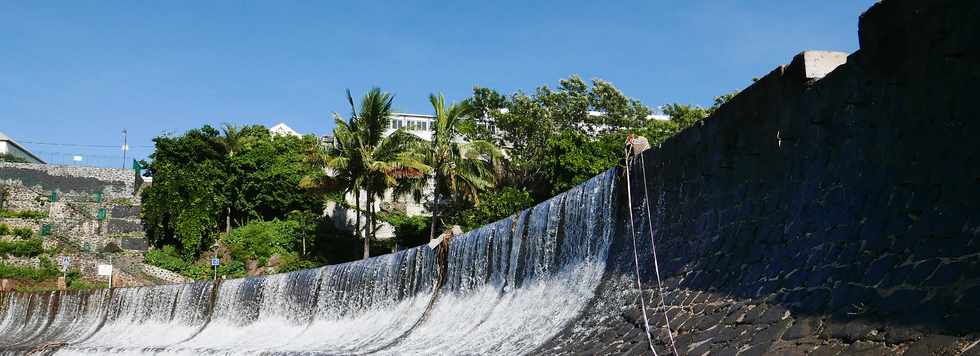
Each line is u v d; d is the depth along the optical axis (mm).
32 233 58406
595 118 51188
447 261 28375
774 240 12820
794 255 11969
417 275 29516
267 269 54281
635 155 19516
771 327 10930
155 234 59031
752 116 14617
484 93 54031
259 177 59438
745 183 14633
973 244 8633
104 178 68750
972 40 9516
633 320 15656
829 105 12320
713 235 15227
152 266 55719
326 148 44844
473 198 41031
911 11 10562
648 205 18438
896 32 10844
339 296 33094
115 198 65812
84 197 64500
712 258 14711
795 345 9992
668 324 14000
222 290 38938
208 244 57906
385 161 41156
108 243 58750
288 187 59562
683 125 47281
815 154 12578
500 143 50062
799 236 12125
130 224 61250
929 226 9430
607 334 16000
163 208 57844
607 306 17656
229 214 60094
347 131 41375
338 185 42250
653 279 16625
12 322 46531
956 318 8031
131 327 41406
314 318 33781
